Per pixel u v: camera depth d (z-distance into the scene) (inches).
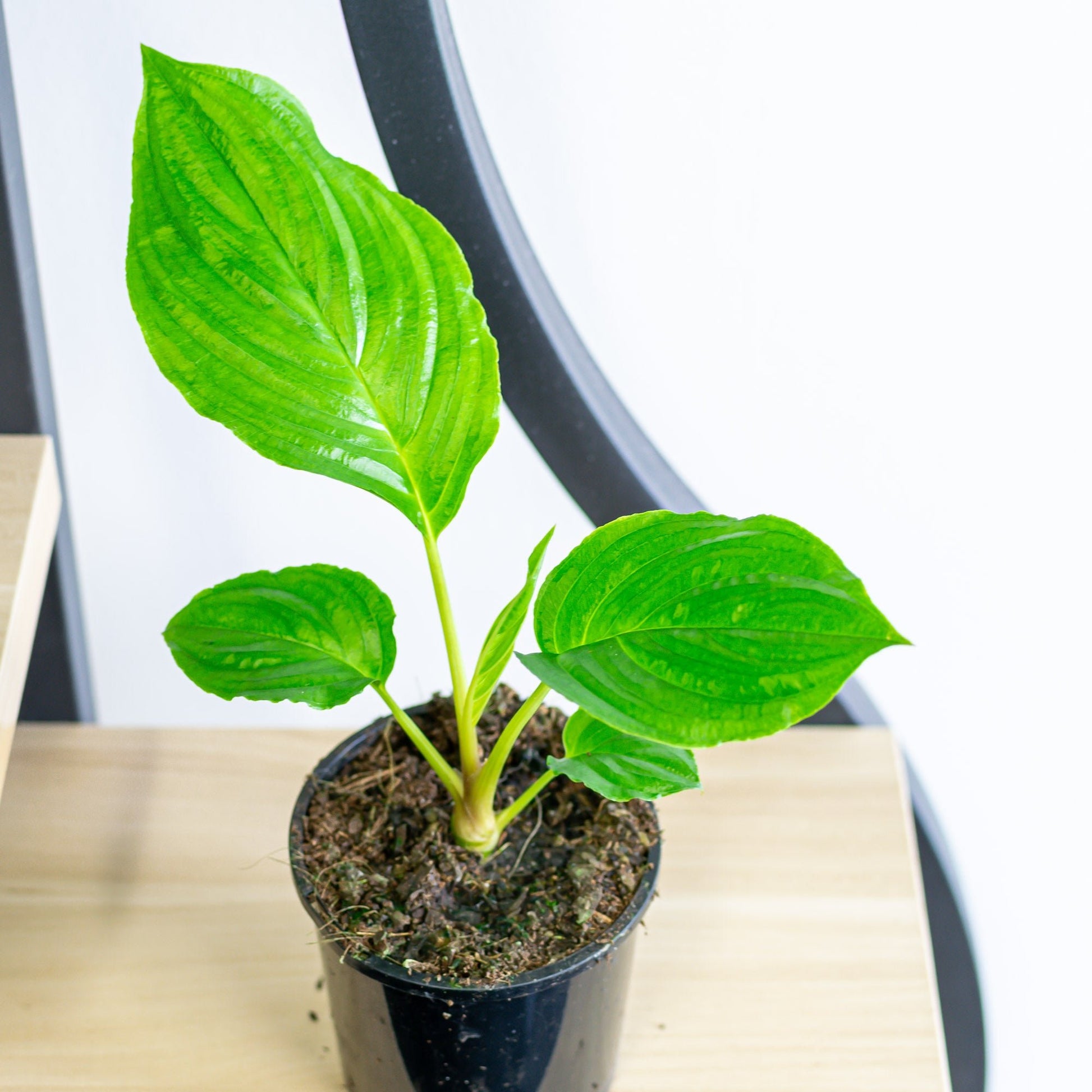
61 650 40.3
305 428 27.9
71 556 39.7
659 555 27.1
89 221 37.4
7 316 35.1
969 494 42.0
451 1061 30.1
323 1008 34.2
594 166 37.6
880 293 39.3
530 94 36.6
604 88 36.6
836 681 25.8
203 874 36.2
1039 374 40.2
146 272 27.2
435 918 29.8
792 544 26.5
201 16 35.3
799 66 36.4
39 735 38.7
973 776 47.9
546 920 29.9
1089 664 44.6
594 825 31.2
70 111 36.1
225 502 41.7
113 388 39.7
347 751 31.7
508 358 36.0
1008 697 45.7
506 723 32.4
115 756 38.4
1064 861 49.9
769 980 34.5
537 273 36.6
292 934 35.4
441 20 33.1
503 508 42.3
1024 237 38.4
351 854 30.6
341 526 42.2
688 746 26.0
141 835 36.9
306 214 27.2
